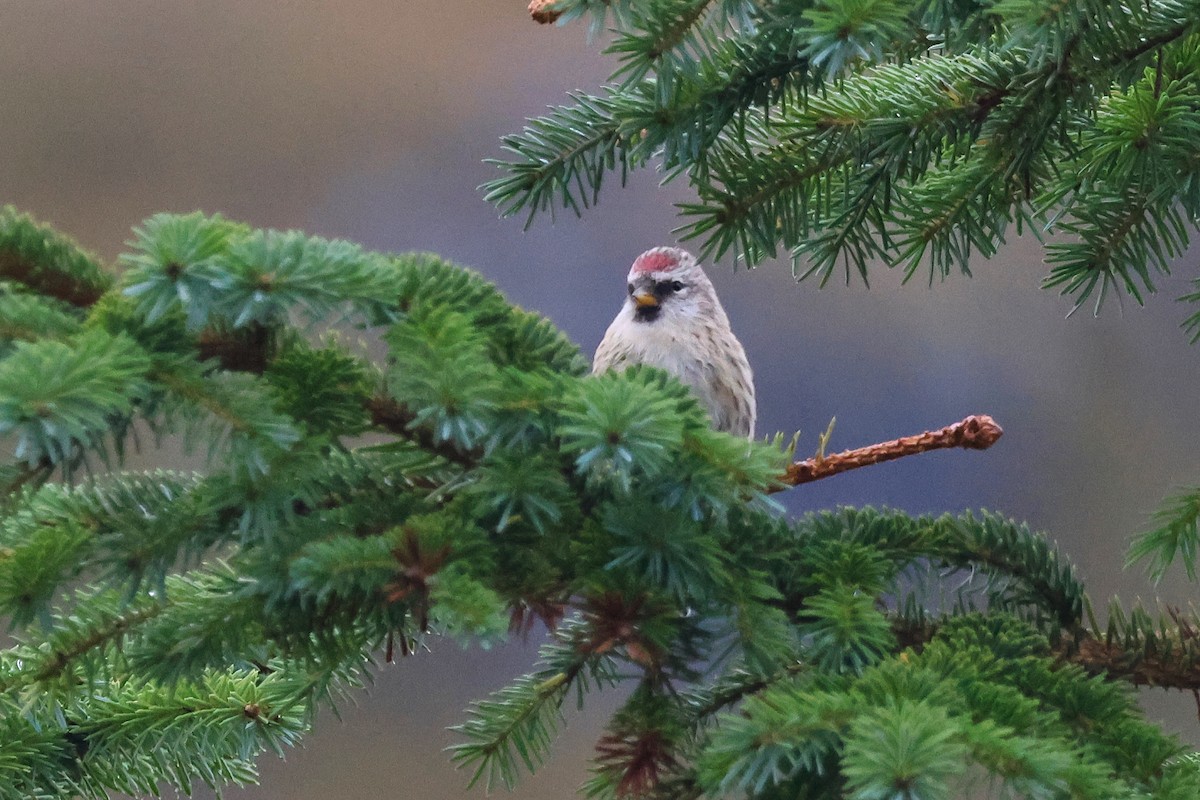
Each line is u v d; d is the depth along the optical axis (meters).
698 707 3.96
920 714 2.88
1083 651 4.21
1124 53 3.94
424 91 12.25
